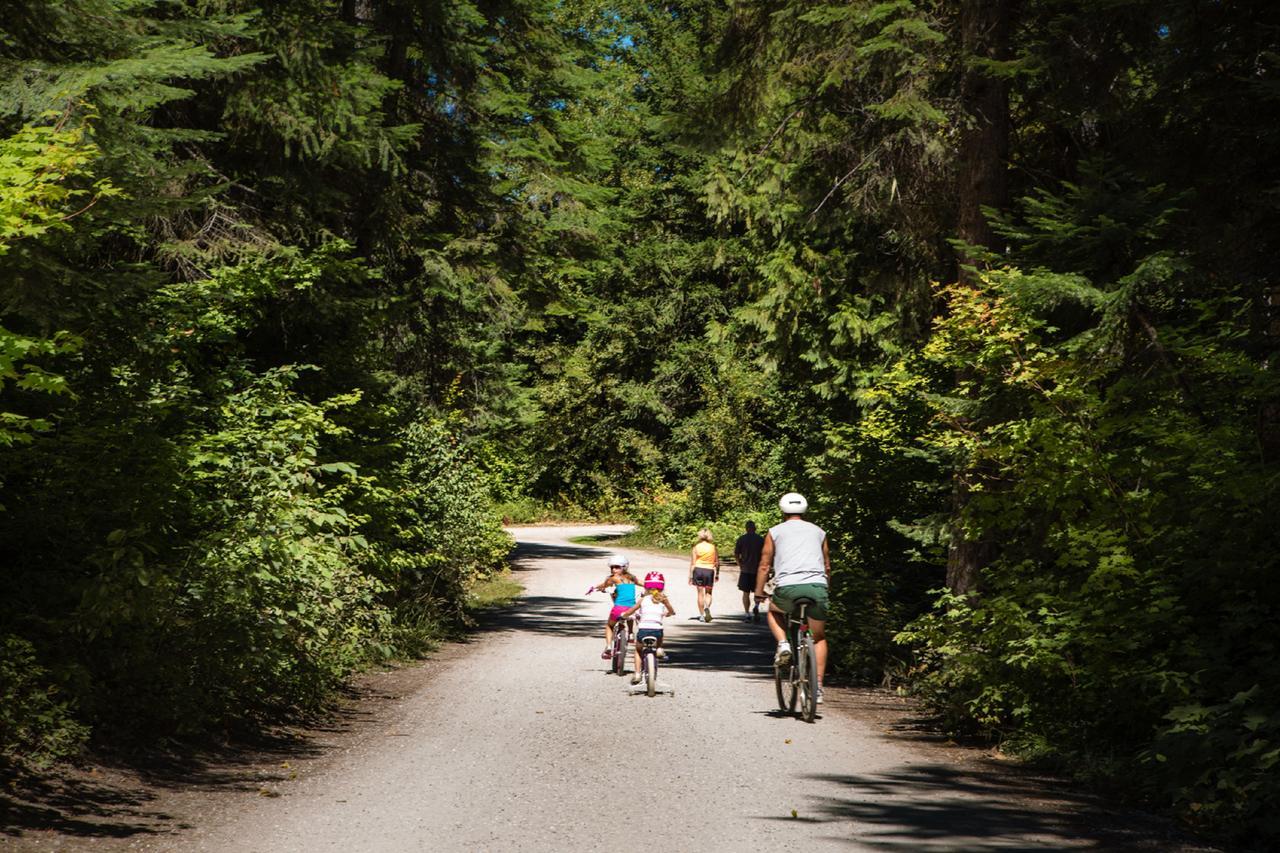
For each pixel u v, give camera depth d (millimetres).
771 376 32875
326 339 18172
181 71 10828
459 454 25297
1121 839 7395
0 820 7102
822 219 18062
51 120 9789
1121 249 11859
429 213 23406
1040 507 11961
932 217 17250
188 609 11383
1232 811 7793
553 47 26672
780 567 12883
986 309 11742
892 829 7547
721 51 16781
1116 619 9867
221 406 13500
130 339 11672
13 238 8078
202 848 6852
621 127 62281
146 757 9305
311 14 16562
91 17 10719
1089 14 12508
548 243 25531
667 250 63125
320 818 7719
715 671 17672
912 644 16891
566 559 47344
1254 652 9273
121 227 10922
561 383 67562
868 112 16734
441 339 24531
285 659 12453
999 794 8836
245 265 14422
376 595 19266
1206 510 9844
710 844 7078
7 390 10609
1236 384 11336
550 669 17422
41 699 8734
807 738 11477
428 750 10539
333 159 17109
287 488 13148
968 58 13258
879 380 23844
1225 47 11500
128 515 11188
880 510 19516
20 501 10898
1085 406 11227
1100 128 15500
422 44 21406
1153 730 9703
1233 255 11883
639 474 68688
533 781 9055
